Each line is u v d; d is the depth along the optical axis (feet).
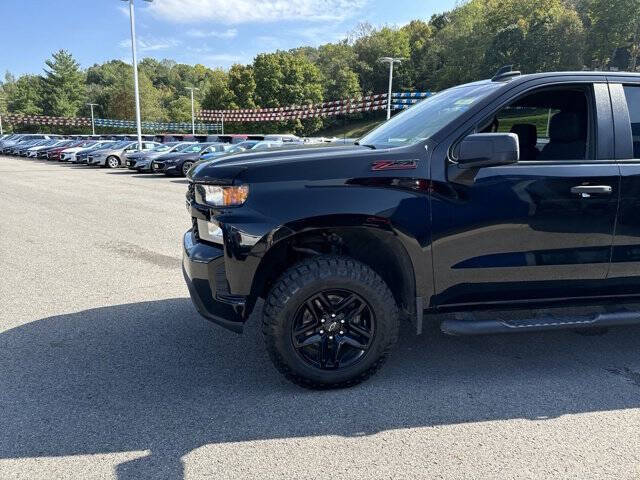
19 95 282.77
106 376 10.53
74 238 24.75
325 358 9.79
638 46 197.98
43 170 77.92
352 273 9.33
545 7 220.23
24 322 13.58
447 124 9.59
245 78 244.01
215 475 7.47
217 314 9.52
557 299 10.37
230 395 9.77
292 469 7.61
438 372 10.73
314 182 8.97
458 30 273.75
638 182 9.91
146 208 35.22
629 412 9.20
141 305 14.94
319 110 115.65
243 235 8.89
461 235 9.46
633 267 10.25
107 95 289.94
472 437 8.41
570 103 10.61
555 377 10.53
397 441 8.30
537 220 9.63
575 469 7.60
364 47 306.35
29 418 8.95
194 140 104.27
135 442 8.25
